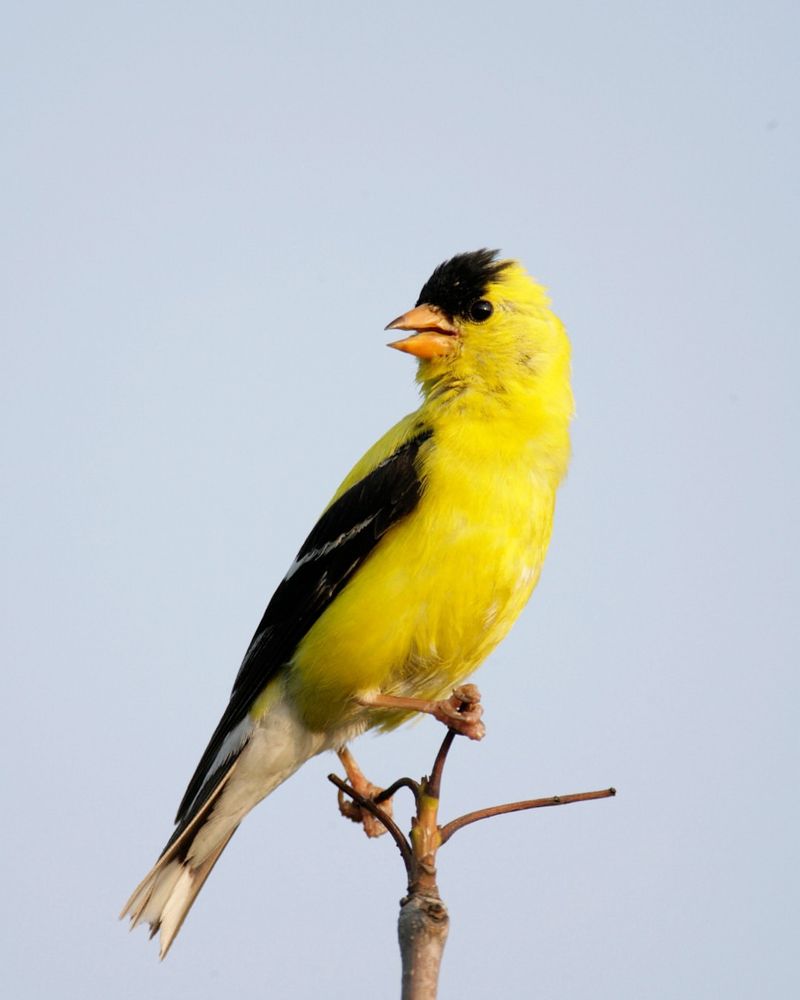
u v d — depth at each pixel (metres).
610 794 6.27
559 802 6.25
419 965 5.69
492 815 6.23
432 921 5.80
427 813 6.20
